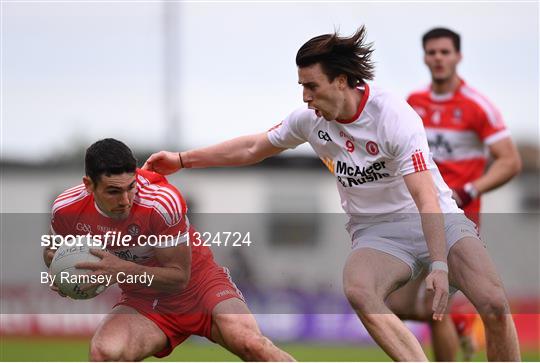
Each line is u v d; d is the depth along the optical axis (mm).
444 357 31016
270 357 23500
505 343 22609
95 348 22922
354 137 23031
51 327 57438
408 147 22344
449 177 33531
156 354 24547
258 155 25766
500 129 32781
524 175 85500
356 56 22406
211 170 76875
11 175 79375
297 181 77812
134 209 23297
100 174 22016
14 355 45750
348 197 24312
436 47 33062
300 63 22469
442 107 33438
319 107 22578
